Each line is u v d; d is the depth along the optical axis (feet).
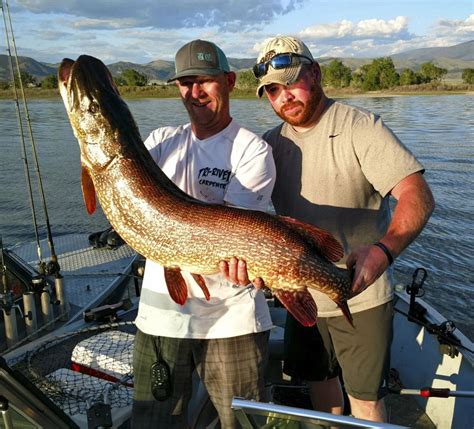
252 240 3.76
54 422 3.33
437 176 21.63
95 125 4.06
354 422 2.77
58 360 5.69
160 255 4.04
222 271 3.87
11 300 7.06
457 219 16.21
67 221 16.96
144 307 4.48
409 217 3.89
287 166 4.76
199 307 4.27
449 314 11.00
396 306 6.83
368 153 4.27
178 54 4.26
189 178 4.41
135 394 4.47
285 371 5.41
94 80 4.10
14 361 5.53
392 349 6.61
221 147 4.33
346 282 3.86
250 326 4.27
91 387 4.98
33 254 11.07
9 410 3.07
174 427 4.43
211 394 4.40
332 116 4.52
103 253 10.96
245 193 4.22
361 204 4.55
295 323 5.20
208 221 3.85
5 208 18.29
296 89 4.40
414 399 6.05
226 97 4.32
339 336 4.75
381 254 3.76
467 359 5.36
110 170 4.08
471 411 5.16
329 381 5.22
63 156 28.40
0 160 27.14
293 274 3.79
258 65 4.57
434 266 13.09
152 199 3.99
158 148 4.61
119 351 5.46
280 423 2.97
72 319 7.86
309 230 3.84
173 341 4.32
